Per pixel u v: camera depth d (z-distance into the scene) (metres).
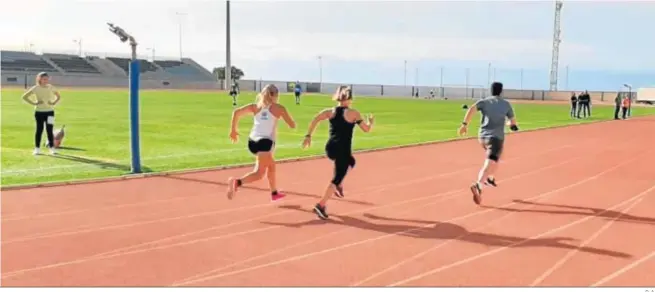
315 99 60.62
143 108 37.66
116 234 7.86
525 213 9.44
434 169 13.96
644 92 83.19
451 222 8.77
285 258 6.93
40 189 10.68
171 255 7.00
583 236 8.07
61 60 97.19
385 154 16.78
